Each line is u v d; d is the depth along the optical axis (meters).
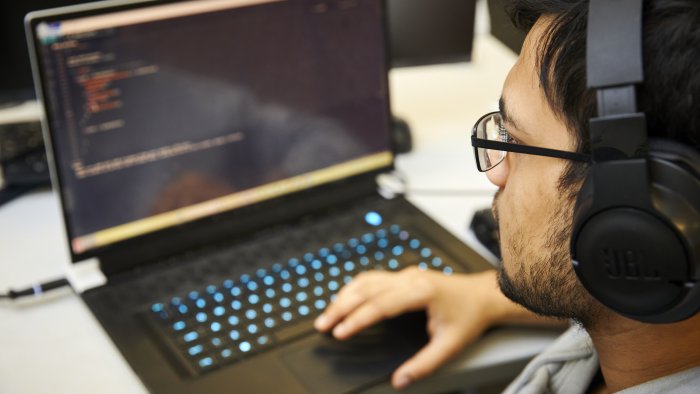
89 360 1.11
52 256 1.33
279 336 1.12
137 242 1.27
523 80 0.66
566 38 0.60
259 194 1.34
